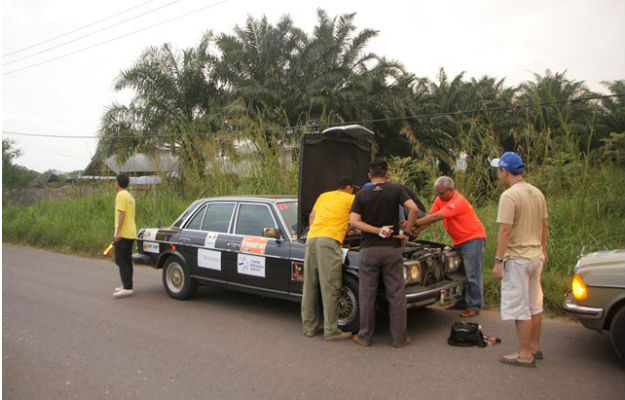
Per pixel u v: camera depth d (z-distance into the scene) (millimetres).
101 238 12586
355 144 6812
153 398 4000
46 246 13852
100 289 8164
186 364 4734
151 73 23016
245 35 24906
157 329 5871
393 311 5102
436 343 5219
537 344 4652
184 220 7445
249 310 6727
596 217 8125
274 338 5492
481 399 3834
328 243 5348
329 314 5359
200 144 14219
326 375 4406
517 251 4422
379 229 4980
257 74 24984
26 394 4113
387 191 5027
